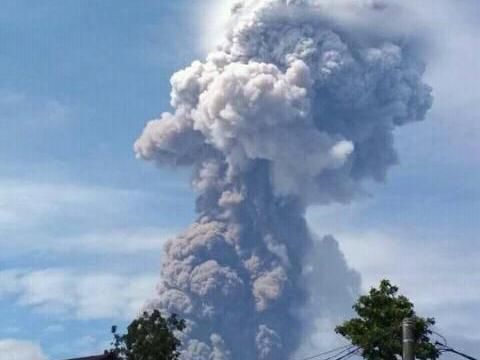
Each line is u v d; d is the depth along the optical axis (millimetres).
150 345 84812
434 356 72250
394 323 73250
